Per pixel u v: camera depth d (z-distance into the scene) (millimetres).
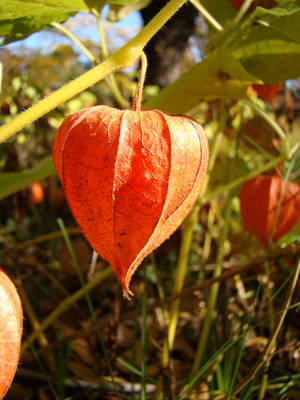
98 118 150
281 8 208
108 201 147
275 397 232
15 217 496
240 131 340
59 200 548
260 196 280
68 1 196
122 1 234
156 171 148
